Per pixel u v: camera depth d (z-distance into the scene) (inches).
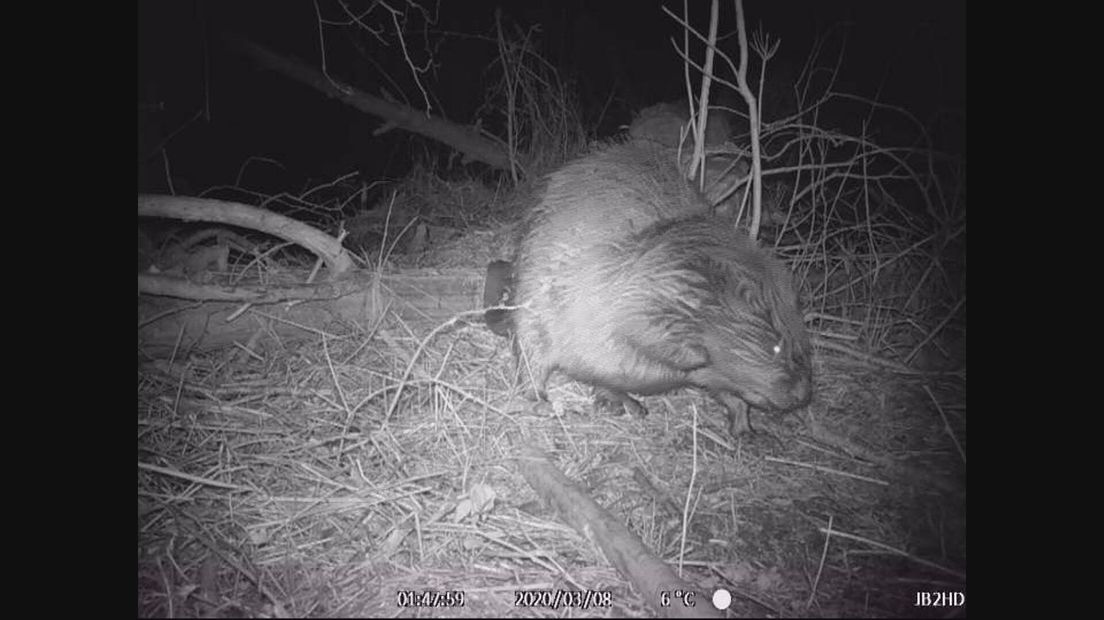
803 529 41.1
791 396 44.0
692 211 48.9
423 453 46.3
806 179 84.7
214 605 35.5
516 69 85.1
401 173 107.9
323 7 109.0
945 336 59.4
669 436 49.0
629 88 106.7
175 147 105.2
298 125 117.2
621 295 46.0
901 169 87.3
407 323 57.9
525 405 50.8
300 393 50.6
